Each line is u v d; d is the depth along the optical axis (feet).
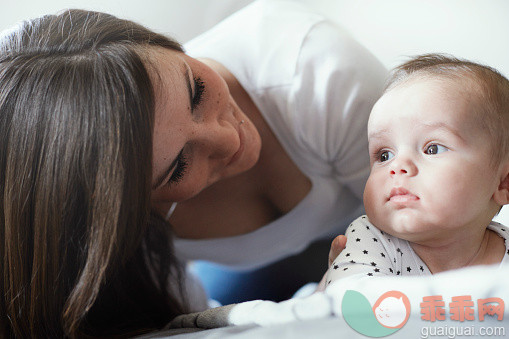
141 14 5.68
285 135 3.67
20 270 2.45
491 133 2.29
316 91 3.56
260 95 3.66
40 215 2.36
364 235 2.45
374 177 2.42
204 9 5.97
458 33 4.91
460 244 2.37
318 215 3.92
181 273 3.60
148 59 2.48
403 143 2.35
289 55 3.64
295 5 4.11
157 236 3.32
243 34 3.86
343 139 3.61
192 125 2.65
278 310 2.03
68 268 2.46
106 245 2.27
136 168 2.29
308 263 4.52
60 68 2.36
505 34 4.71
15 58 2.48
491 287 1.70
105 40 2.53
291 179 3.77
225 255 4.14
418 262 2.41
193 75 2.73
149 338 2.43
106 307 3.08
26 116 2.33
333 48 3.66
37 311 2.48
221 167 3.07
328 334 1.77
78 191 2.32
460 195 2.21
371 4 5.43
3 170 2.39
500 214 3.72
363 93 3.59
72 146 2.27
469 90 2.33
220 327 2.35
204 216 3.76
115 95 2.27
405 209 2.28
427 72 2.50
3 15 5.24
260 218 3.85
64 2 5.37
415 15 5.23
